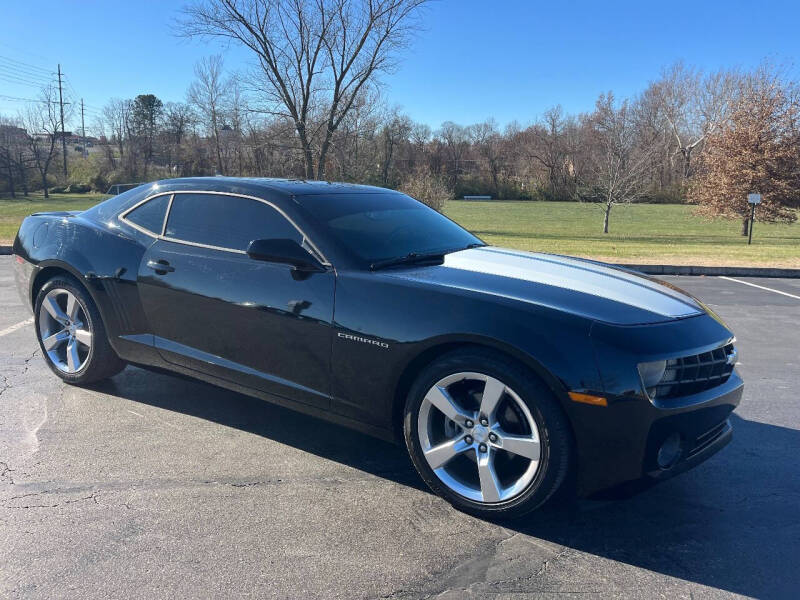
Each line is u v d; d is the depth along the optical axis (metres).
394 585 2.38
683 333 2.77
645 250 17.61
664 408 2.58
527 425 2.72
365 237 3.43
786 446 3.82
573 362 2.56
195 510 2.90
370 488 3.17
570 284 3.10
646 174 36.50
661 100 74.06
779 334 6.95
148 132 85.56
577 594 2.35
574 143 77.81
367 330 3.00
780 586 2.43
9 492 3.03
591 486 2.63
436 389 2.88
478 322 2.74
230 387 3.61
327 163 30.69
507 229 36.34
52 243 4.36
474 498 2.85
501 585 2.40
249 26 27.16
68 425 3.86
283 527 2.78
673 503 3.09
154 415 4.05
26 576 2.38
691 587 2.41
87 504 2.93
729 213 32.31
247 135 31.92
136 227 4.04
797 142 30.97
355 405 3.13
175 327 3.75
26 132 71.31
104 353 4.26
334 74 28.64
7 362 5.10
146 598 2.27
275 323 3.31
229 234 3.62
